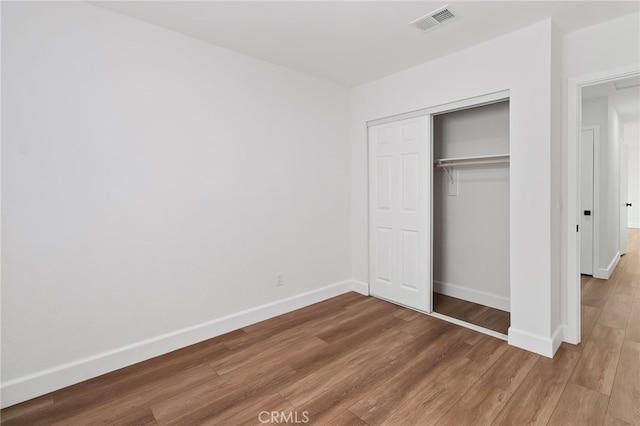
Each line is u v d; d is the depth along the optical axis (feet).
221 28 7.91
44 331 6.58
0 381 6.15
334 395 6.40
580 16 7.32
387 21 7.50
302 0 6.68
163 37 7.91
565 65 8.20
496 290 10.96
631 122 19.01
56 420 5.79
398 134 11.02
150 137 7.80
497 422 5.58
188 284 8.56
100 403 6.24
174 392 6.55
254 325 9.77
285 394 6.46
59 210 6.68
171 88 8.09
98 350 7.23
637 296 11.81
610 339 8.54
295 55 9.45
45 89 6.43
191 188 8.53
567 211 8.35
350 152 12.69
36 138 6.37
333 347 8.36
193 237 8.61
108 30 7.13
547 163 7.57
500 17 7.34
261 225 10.05
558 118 8.04
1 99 6.01
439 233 12.57
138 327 7.77
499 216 10.80
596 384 6.57
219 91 8.95
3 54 6.00
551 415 5.72
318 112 11.47
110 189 7.28
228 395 6.44
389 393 6.44
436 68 9.67
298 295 11.14
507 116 10.43
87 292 7.06
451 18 7.41
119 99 7.33
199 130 8.61
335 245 12.30
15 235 6.23
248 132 9.62
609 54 7.57
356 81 11.76
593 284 13.32
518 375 6.95
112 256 7.36
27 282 6.38
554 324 7.95
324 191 11.82
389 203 11.49
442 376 6.98
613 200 15.16
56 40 6.52
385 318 10.19
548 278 7.64
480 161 10.63
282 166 10.52
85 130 6.91
